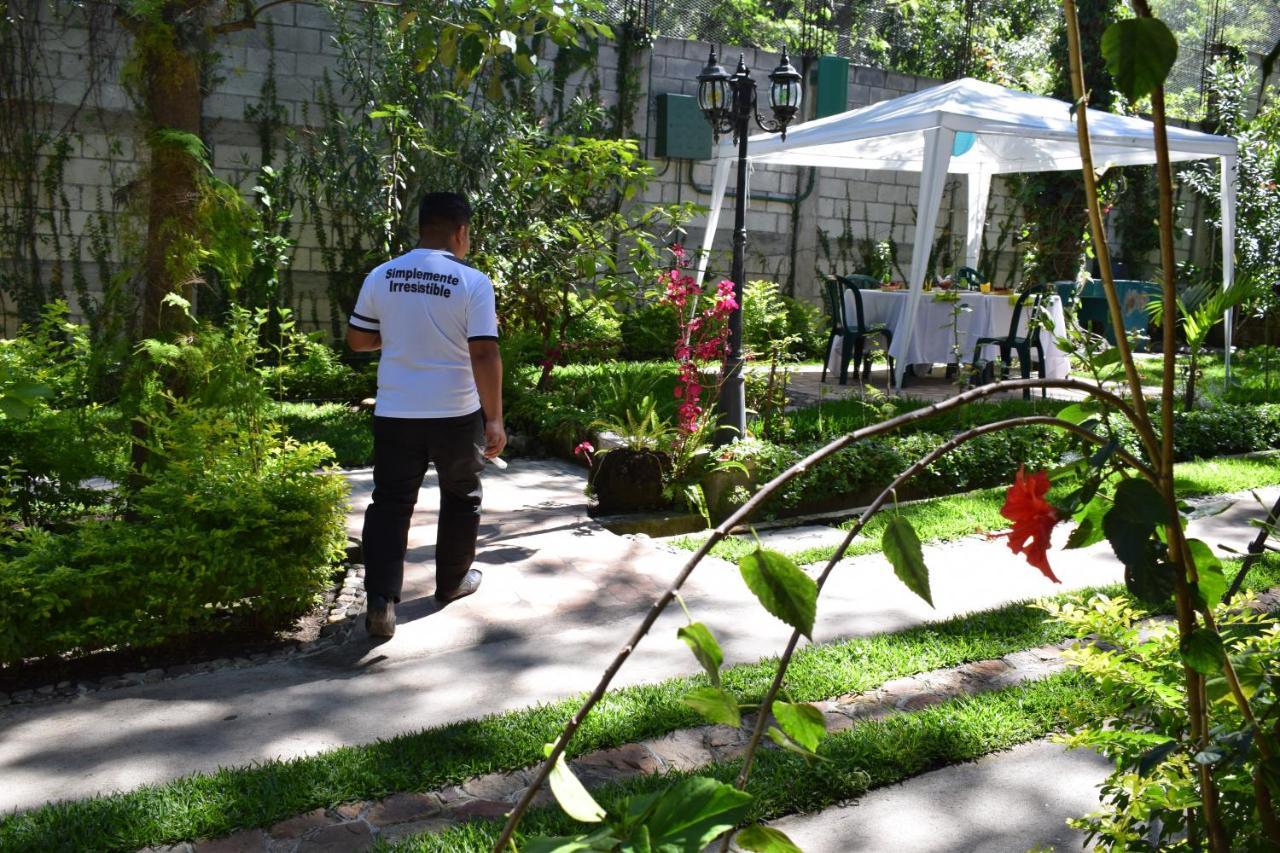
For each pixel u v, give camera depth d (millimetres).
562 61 13016
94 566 4008
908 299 9609
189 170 4773
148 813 2789
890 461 6805
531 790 910
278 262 11164
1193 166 13289
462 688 3750
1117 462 1353
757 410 8250
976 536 5809
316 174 11781
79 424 4832
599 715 3377
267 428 4961
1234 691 1362
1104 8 15969
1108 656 1795
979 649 4000
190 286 4961
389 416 4223
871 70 15523
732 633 4270
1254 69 16906
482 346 4207
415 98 11359
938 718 3375
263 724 3465
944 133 9172
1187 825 1724
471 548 4578
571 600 4688
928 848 2725
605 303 9328
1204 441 8008
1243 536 5582
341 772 3010
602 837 888
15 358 4977
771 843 1020
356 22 11445
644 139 13828
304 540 4422
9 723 3506
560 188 9242
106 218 10953
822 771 3012
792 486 6430
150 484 4824
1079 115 1148
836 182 15195
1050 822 2863
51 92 10680
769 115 14680
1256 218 11750
